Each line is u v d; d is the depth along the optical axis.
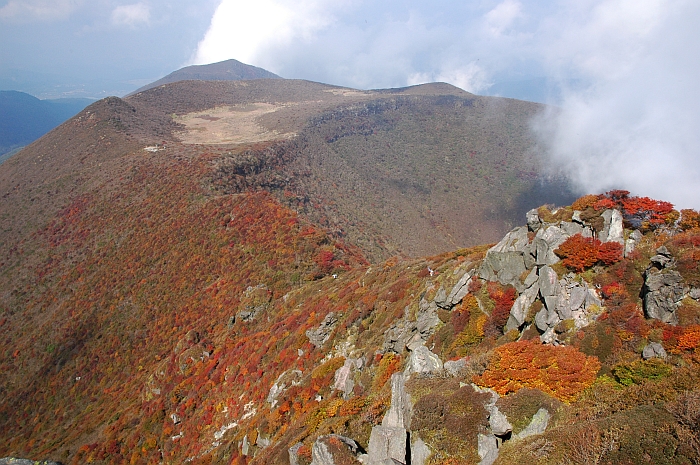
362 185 184.62
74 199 131.38
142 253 102.00
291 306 66.00
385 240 139.12
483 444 18.00
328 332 44.59
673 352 19.38
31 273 109.50
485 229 180.38
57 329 91.94
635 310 22.17
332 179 176.38
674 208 25.25
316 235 90.06
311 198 146.25
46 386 82.25
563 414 18.33
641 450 14.68
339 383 34.59
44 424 75.44
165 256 98.88
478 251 43.94
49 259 111.94
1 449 72.38
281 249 87.25
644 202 25.81
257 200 107.00
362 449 21.62
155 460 51.25
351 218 146.88
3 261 116.69
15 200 144.38
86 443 62.78
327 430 24.27
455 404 19.77
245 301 74.69
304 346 45.62
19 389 83.06
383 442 19.75
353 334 41.44
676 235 23.86
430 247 151.62
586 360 20.83
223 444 42.56
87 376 81.44
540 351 21.88
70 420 74.31
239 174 132.75
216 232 99.44
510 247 30.20
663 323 20.77
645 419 15.70
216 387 54.75
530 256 28.22
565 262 25.66
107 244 109.44
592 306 23.66
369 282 50.81
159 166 134.62
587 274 24.94
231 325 72.56
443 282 33.62
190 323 80.88
